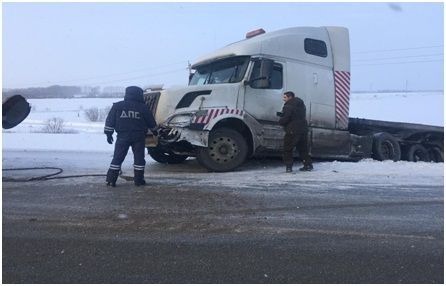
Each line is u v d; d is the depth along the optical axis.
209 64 10.11
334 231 4.91
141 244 4.46
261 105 9.41
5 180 7.81
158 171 9.40
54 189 6.98
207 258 4.12
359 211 5.75
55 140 19.05
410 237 4.72
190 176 8.46
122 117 7.31
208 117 8.86
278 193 6.78
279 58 9.70
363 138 11.15
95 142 18.39
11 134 21.98
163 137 9.06
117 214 5.49
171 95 9.16
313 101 10.09
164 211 5.63
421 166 9.85
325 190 7.06
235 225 5.08
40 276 3.73
